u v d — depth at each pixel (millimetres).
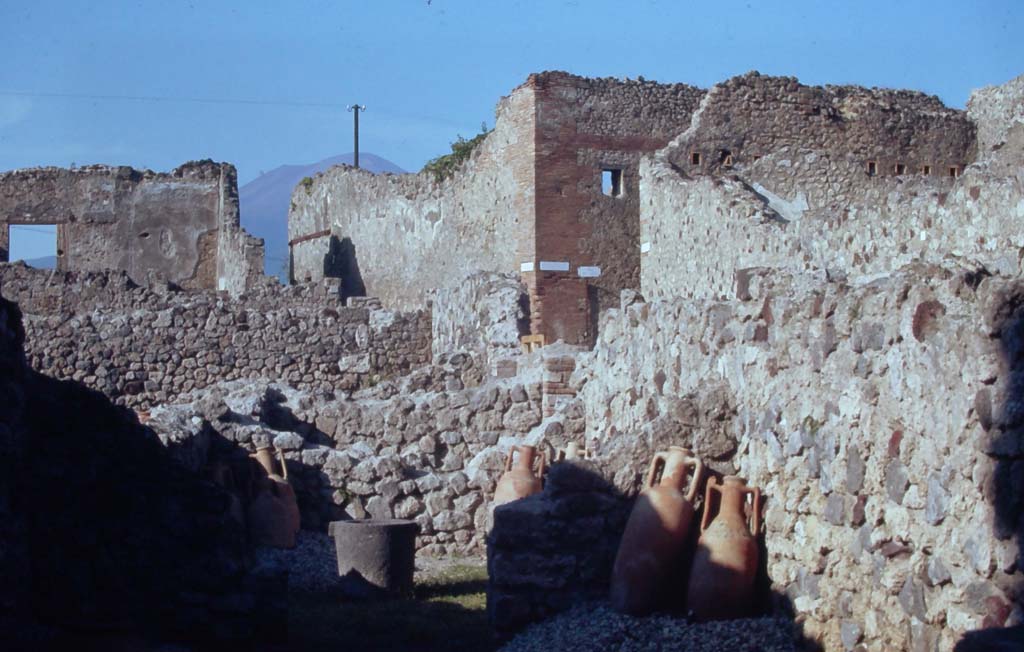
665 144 32375
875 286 8242
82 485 9719
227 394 18047
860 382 8195
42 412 9711
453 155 42750
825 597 8430
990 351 6938
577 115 31625
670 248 23594
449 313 28359
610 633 9180
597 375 15438
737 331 10211
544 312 31125
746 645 8656
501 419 18266
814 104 28688
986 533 6895
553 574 10039
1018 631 6352
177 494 9906
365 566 12828
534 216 31203
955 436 7195
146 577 9766
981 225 12164
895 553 7727
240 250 39000
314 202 43875
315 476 16125
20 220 41938
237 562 9953
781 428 9219
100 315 27672
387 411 18312
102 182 42188
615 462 10141
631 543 9594
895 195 14211
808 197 26875
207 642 9812
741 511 9430
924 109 30344
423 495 16172
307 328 28625
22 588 8977
